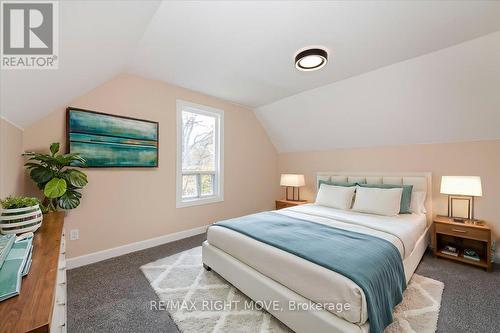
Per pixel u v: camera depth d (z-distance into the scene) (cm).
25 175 207
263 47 217
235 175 408
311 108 361
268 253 165
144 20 165
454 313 165
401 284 165
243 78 291
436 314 163
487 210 259
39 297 70
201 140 364
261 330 149
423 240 261
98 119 250
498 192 253
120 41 179
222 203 387
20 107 162
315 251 155
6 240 107
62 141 231
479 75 219
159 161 305
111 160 259
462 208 276
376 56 230
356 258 144
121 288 198
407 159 319
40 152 217
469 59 212
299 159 456
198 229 351
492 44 195
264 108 417
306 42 207
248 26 185
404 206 280
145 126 288
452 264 245
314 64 230
